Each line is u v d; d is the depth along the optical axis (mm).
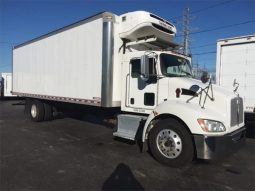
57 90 9484
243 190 4531
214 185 4711
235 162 6062
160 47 7691
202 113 5203
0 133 8844
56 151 6637
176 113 5453
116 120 7375
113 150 6766
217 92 5512
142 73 6074
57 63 9453
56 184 4578
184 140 5316
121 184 4633
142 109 6625
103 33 7156
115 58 7199
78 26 8266
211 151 5008
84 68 8023
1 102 25125
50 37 9883
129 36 7168
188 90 5781
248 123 8719
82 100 8141
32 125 10477
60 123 10945
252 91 8562
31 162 5738
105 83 7105
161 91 6227
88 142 7621
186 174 5188
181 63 7012
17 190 4312
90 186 4520
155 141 5781
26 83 11977
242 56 8789
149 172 5234
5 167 5402
